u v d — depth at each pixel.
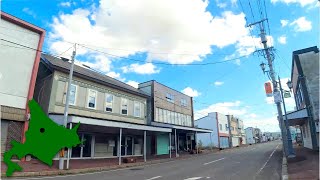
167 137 33.50
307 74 22.95
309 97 22.47
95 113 23.16
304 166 14.43
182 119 38.50
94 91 23.58
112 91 25.58
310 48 23.42
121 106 26.44
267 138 126.75
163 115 33.66
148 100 32.22
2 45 16.92
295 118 24.64
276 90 22.44
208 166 17.64
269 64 22.50
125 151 26.05
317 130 22.20
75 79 21.95
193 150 34.72
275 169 15.05
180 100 38.91
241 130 76.19
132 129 22.94
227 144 59.44
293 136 77.69
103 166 17.27
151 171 15.63
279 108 22.31
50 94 19.70
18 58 17.67
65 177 12.92
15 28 17.75
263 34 22.33
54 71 20.30
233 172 14.27
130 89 27.66
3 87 16.67
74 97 21.58
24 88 17.75
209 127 55.22
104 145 23.58
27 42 18.28
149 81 33.12
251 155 26.94
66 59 18.20
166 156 28.22
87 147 21.94
